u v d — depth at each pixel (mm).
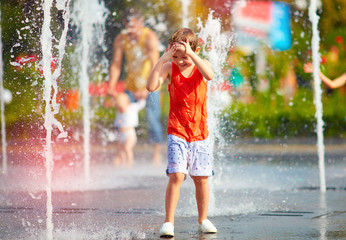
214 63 9672
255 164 15914
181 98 6312
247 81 25547
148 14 22375
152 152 20156
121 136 15562
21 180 12094
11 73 18391
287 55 26391
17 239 5875
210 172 6402
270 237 5789
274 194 9758
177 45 6234
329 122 26375
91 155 19062
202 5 24125
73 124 23469
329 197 9266
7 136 20422
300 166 15242
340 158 17438
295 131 25641
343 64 27172
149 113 15398
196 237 5867
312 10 11297
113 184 11500
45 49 7027
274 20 25984
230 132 23953
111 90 15344
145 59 15125
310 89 26484
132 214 7570
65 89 21234
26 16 14578
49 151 6707
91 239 5832
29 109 18359
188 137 6312
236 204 8477
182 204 8547
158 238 5848
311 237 5754
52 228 6480
